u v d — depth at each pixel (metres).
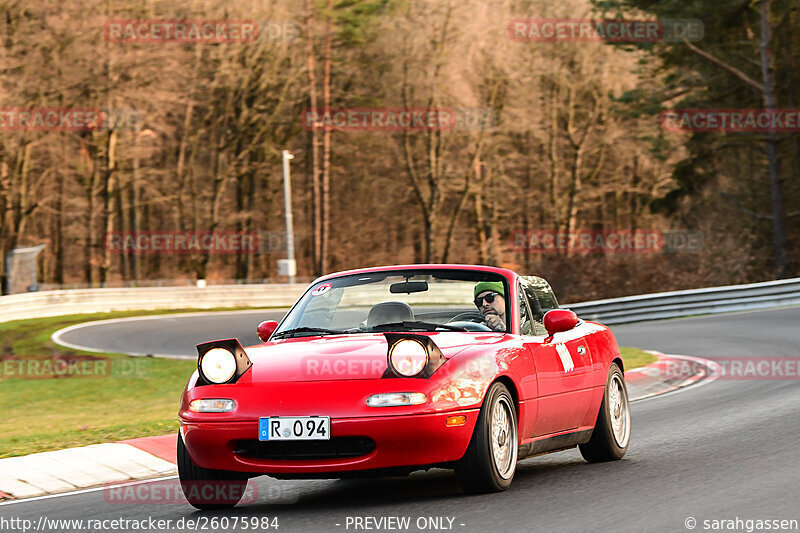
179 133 95.38
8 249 88.94
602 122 92.25
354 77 89.31
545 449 10.97
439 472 11.78
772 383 20.97
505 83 88.69
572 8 84.38
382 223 105.88
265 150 92.44
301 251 111.06
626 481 10.34
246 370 9.66
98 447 15.16
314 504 9.94
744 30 63.00
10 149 80.19
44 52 78.00
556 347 11.23
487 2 86.12
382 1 83.06
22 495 12.30
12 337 45.16
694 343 31.53
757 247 60.69
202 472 9.72
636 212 92.69
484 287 11.31
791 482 9.80
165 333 45.84
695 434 14.16
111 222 90.00
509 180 95.62
